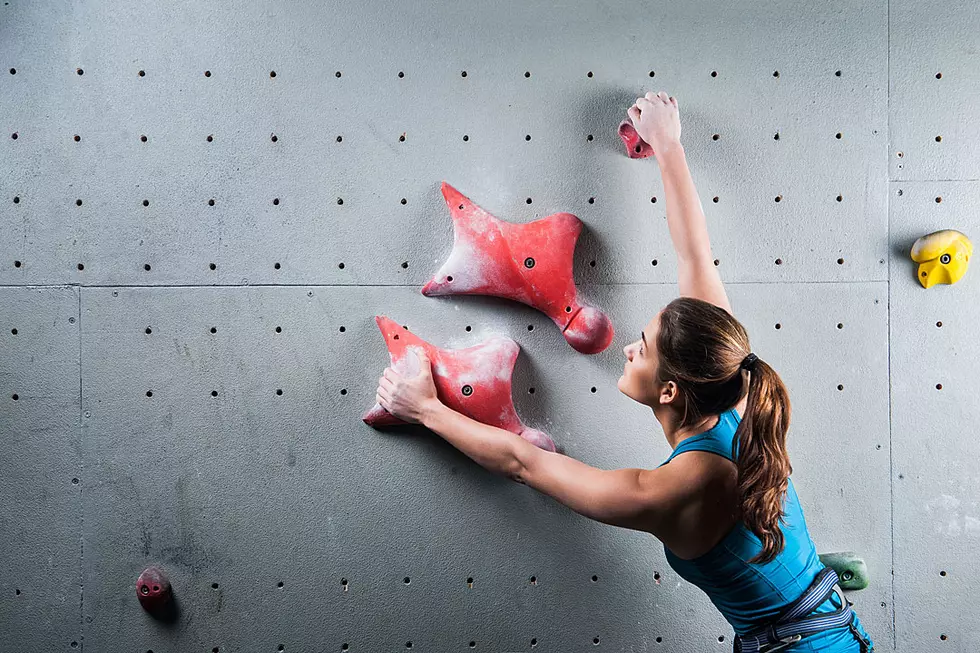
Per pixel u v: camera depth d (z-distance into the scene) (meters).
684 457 1.08
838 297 1.49
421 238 1.45
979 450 1.49
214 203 1.43
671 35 1.47
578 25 1.46
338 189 1.44
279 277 1.44
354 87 1.44
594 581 1.48
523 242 1.38
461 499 1.46
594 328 1.39
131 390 1.43
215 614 1.43
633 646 1.49
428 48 1.45
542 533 1.47
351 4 1.44
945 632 1.49
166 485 1.43
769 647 1.10
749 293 1.49
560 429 1.46
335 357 1.44
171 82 1.43
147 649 1.43
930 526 1.49
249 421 1.43
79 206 1.42
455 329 1.45
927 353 1.49
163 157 1.43
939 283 1.49
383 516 1.45
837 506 1.49
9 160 1.42
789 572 1.10
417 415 1.30
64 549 1.42
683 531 1.08
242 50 1.43
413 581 1.45
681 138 1.48
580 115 1.46
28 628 1.42
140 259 1.43
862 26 1.49
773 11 1.48
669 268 1.47
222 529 1.43
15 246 1.42
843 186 1.49
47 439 1.42
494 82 1.45
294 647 1.44
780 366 1.49
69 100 1.42
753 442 1.01
